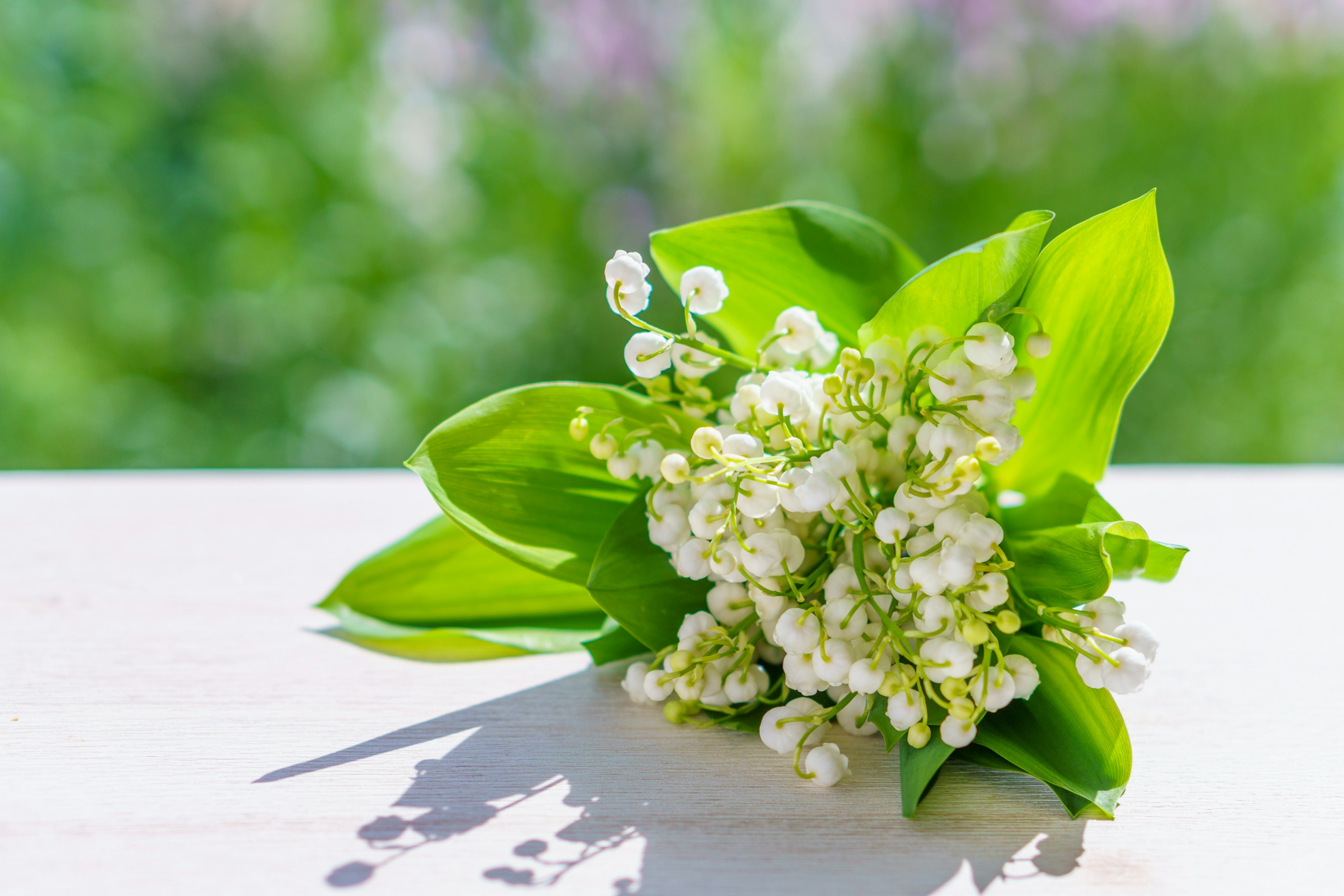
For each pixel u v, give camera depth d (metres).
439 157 1.55
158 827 0.44
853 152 1.49
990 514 0.46
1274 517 0.66
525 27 1.53
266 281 1.49
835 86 1.50
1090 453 0.47
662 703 0.48
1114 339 0.46
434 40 1.55
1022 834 0.44
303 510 0.69
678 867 0.43
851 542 0.46
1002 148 1.45
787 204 0.49
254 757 0.46
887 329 0.45
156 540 0.61
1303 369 1.42
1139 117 1.43
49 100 1.53
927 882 0.43
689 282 0.46
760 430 0.46
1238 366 1.42
